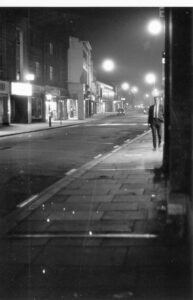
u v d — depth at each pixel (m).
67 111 68.25
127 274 5.19
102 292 4.75
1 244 6.41
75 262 5.61
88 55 78.75
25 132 36.56
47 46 58.47
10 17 46.28
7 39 46.00
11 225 7.40
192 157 7.53
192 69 7.44
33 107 53.66
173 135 7.54
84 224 7.31
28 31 51.25
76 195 9.68
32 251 6.08
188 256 5.70
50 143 25.50
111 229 6.96
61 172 13.94
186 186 7.54
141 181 11.16
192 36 7.39
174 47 7.44
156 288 4.81
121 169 13.54
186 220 7.21
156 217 7.59
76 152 20.19
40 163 16.20
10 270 5.42
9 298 4.70
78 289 4.84
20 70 49.22
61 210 8.34
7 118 46.03
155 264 5.46
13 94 46.88
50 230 7.05
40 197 9.58
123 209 8.23
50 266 5.52
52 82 61.00
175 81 7.48
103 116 84.50
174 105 7.52
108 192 9.88
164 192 9.64
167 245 6.14
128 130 38.75
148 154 17.86
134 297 4.62
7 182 12.09
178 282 4.95
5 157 18.25
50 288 4.88
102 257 5.76
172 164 7.57
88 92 74.62
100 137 30.22
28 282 5.07
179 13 7.37
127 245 6.19
